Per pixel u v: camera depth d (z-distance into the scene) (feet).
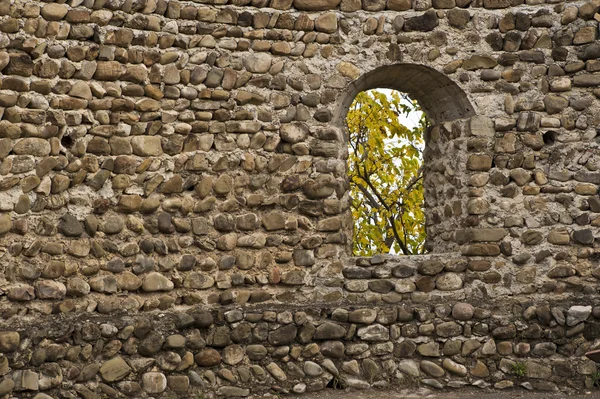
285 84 28.78
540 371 28.30
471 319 28.50
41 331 25.16
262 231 28.37
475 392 27.99
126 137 27.27
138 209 27.30
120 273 26.94
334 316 27.91
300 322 27.63
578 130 29.63
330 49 29.14
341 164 29.12
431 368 28.09
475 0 29.84
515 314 28.68
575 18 29.76
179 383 26.48
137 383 26.07
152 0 27.68
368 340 27.96
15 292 25.45
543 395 27.78
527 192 29.43
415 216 46.65
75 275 26.43
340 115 29.60
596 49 29.58
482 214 29.25
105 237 26.91
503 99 29.60
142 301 27.07
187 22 28.09
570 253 29.40
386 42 29.32
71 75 26.66
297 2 28.99
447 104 30.48
